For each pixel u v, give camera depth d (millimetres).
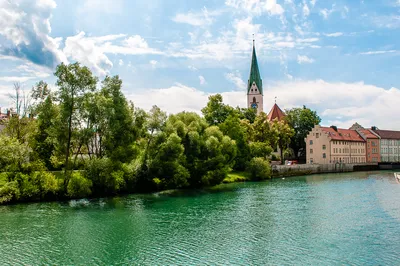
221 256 29531
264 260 28469
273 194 63750
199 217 43969
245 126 111250
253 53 160625
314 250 30750
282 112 153500
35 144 68125
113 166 60812
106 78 64688
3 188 52125
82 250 31438
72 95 58906
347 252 30172
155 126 66875
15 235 36062
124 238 34906
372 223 40219
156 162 64812
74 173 61312
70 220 42406
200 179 72500
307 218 43000
